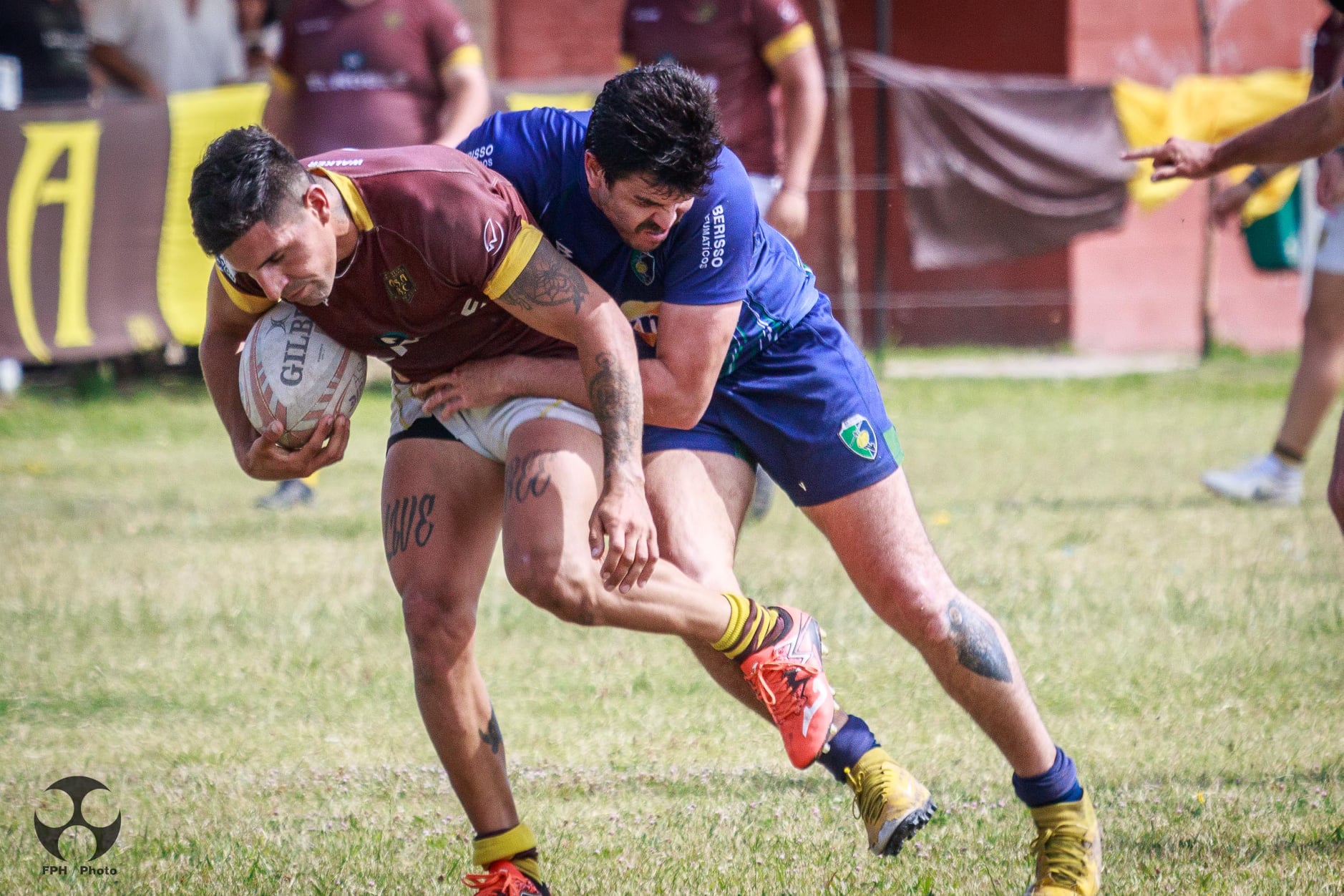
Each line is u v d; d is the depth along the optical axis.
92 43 52.69
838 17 64.75
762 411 12.68
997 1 64.31
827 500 12.48
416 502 11.93
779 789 14.61
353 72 29.50
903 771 12.08
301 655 19.62
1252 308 66.19
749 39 25.05
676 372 11.98
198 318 44.47
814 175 61.16
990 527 27.36
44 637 20.47
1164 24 64.25
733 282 11.96
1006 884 12.11
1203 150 14.52
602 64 64.12
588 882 12.17
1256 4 64.69
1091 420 43.94
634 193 11.09
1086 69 63.88
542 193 11.99
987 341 64.56
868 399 12.67
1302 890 11.64
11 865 12.65
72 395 50.03
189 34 53.62
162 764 15.48
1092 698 17.22
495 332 12.02
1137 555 24.83
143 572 24.38
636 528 11.07
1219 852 12.52
